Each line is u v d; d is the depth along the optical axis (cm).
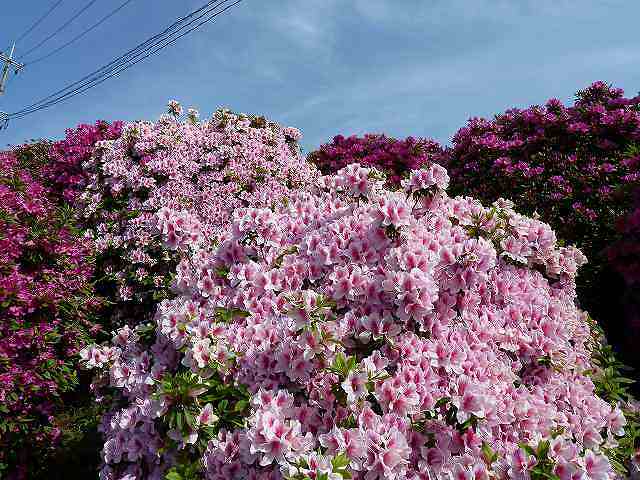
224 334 395
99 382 474
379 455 304
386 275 389
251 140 910
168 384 349
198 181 848
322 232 453
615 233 766
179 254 734
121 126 1122
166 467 369
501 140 989
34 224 677
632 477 435
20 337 553
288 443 309
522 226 462
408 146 1236
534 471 315
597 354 520
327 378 351
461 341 378
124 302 783
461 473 322
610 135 931
